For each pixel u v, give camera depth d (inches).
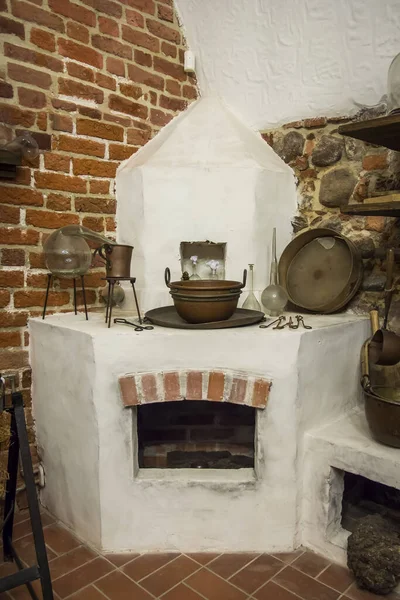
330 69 79.4
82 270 71.2
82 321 70.9
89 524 66.2
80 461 66.2
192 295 63.3
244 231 79.0
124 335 62.2
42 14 71.1
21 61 69.3
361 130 61.5
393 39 72.0
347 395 73.5
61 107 74.1
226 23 86.9
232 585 57.6
